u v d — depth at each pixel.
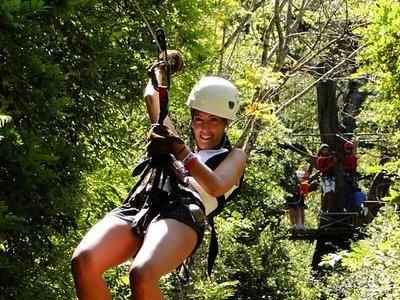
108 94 8.55
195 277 13.47
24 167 5.89
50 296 7.20
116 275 9.35
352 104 26.88
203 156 5.01
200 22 11.72
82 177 7.75
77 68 7.92
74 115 8.12
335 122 24.58
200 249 14.18
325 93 24.56
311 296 22.62
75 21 7.79
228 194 5.06
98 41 7.98
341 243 23.27
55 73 6.22
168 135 4.66
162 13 9.38
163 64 5.16
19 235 6.73
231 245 20.64
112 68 8.42
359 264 11.23
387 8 10.68
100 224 4.57
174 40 9.81
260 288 22.30
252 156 20.89
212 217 5.01
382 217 15.47
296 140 28.47
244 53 16.58
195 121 5.10
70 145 7.29
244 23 13.91
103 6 8.73
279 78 14.09
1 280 6.47
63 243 8.02
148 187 4.71
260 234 22.67
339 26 16.77
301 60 16.03
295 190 25.75
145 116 10.86
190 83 11.04
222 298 13.71
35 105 6.36
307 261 28.62
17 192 6.10
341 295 21.02
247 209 22.33
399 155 12.41
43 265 7.52
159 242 4.38
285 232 23.28
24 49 6.30
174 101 11.63
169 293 13.17
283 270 22.73
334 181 22.95
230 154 5.00
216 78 5.13
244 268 22.09
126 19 9.12
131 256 4.61
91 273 4.35
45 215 6.60
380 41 10.81
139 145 10.71
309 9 18.38
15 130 5.99
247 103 14.64
